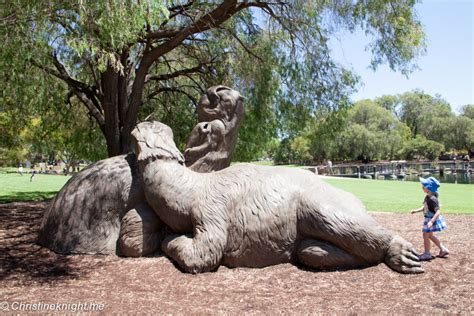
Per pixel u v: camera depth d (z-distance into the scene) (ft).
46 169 144.25
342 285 15.46
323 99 36.88
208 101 22.22
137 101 33.40
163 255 19.31
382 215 33.37
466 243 21.16
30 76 27.04
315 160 192.03
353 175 119.14
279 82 37.99
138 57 35.22
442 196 51.26
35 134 54.44
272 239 17.61
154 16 21.48
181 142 43.29
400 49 33.42
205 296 14.84
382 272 16.38
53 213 21.57
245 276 16.84
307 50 35.68
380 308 13.34
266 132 39.81
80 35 23.20
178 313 13.28
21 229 26.84
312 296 14.58
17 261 19.19
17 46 22.07
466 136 195.52
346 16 33.68
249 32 38.63
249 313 13.23
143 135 20.81
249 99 37.83
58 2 21.27
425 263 17.42
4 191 56.90
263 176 18.75
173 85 44.04
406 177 120.16
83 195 20.92
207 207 18.11
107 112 33.94
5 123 47.52
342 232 16.66
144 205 20.15
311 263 17.07
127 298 14.65
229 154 22.15
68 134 50.44
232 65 37.63
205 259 17.29
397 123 178.70
